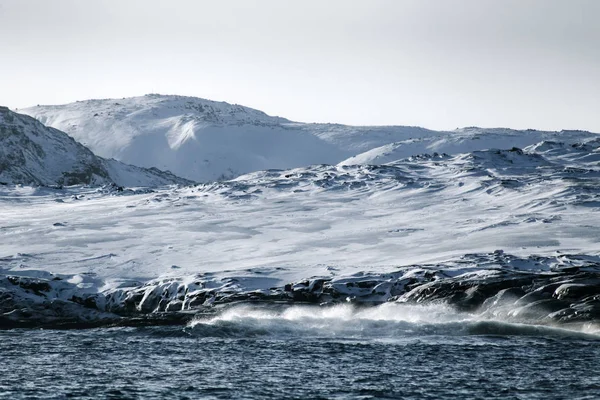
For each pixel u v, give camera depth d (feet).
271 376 390.21
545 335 492.95
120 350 460.96
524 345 459.73
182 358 435.94
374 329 515.50
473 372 394.93
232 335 506.89
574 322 516.32
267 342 480.23
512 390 361.71
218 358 434.30
